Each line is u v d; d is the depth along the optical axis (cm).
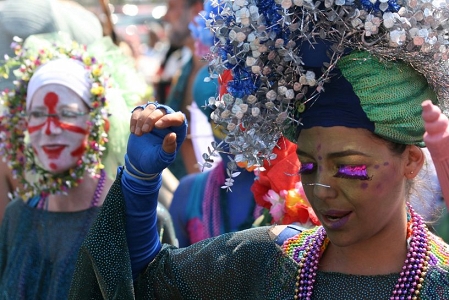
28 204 370
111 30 546
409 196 232
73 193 363
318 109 209
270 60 208
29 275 355
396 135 205
